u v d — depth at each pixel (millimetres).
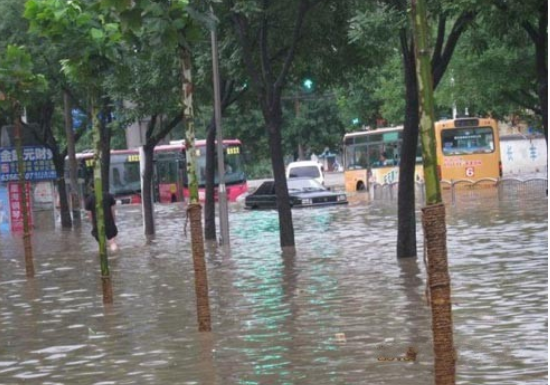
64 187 46062
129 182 72125
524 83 40344
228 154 65312
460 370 11305
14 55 22750
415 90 21969
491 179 49500
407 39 21781
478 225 30969
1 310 18516
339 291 18219
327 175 96562
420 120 7883
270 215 46281
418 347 12719
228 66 29203
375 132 60750
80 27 16734
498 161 52781
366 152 61594
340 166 112812
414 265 21469
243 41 26250
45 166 45375
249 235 34156
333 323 14836
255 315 16000
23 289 21625
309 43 28375
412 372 11352
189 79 14164
